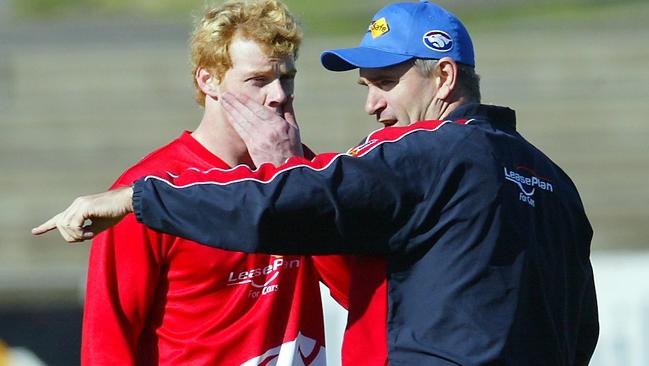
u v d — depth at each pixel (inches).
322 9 3206.2
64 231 390.6
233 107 437.1
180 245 447.8
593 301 456.4
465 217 390.9
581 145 1900.8
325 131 1937.7
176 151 463.2
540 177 422.9
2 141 1969.7
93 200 390.6
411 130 401.1
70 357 1708.9
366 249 395.9
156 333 460.8
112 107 2148.1
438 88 427.5
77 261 1680.6
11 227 1739.7
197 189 386.3
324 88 2103.8
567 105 1957.4
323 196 381.7
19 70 2230.6
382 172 386.0
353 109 1957.4
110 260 444.1
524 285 398.9
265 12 451.8
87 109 2127.2
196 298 454.6
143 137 1984.5
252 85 446.9
